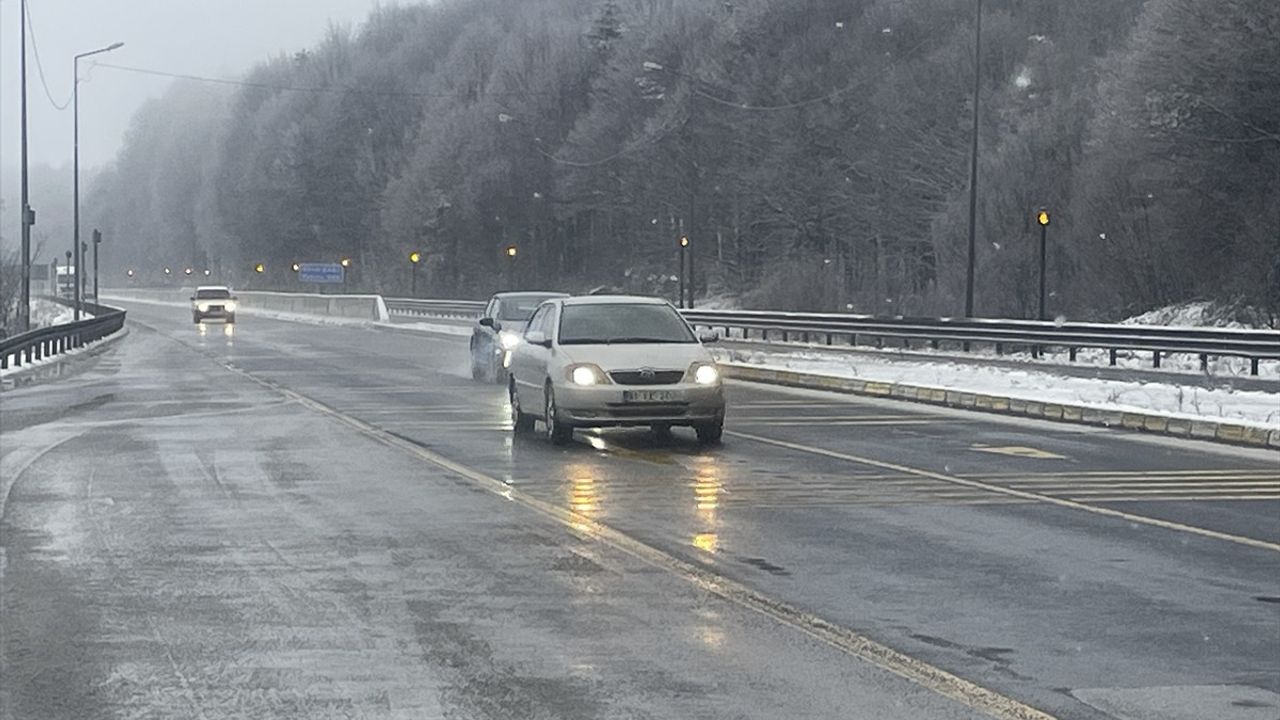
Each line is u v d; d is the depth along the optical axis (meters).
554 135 120.12
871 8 91.12
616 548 11.95
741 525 13.12
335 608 9.75
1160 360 38.47
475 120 123.44
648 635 8.94
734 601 9.91
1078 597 10.05
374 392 30.12
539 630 9.09
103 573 11.00
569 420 19.53
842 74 89.12
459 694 7.66
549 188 119.56
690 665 8.23
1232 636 8.93
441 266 124.50
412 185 127.50
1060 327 40.50
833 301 67.00
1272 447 19.52
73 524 13.34
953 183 76.50
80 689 7.82
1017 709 7.34
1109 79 59.72
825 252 87.81
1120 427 22.39
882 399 28.34
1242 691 7.69
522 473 16.92
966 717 7.20
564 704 7.46
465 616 9.48
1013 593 10.19
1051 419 23.89
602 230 114.75
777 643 8.74
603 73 113.75
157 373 37.22
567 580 10.65
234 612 9.65
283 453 19.11
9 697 7.67
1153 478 16.47
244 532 12.84
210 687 7.84
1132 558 11.52
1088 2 77.56
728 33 98.69
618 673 8.06
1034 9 81.62
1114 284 55.25
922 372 31.98
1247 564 11.27
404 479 16.42
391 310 105.25
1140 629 9.11
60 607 9.83
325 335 62.75
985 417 24.36
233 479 16.50
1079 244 57.41
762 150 92.31
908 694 7.62
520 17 142.38
